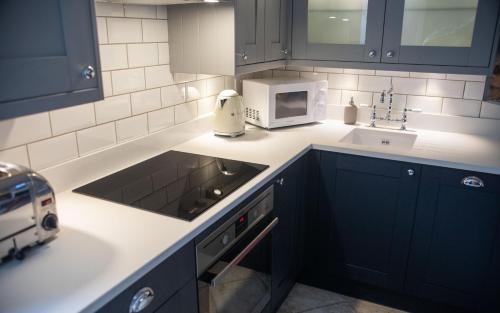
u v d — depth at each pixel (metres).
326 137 2.39
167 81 2.10
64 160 1.61
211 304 1.49
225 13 1.90
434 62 2.17
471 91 2.39
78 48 1.15
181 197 1.53
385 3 2.19
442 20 2.10
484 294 2.10
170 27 2.05
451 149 2.16
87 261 1.11
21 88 1.02
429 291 2.22
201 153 2.08
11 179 1.09
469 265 2.09
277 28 2.36
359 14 2.28
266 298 1.99
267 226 1.83
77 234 1.25
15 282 1.02
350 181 2.25
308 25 2.42
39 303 0.95
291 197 2.13
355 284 2.43
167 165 1.90
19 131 1.43
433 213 2.10
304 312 2.29
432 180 2.05
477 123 2.42
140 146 1.96
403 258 2.24
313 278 2.54
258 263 1.84
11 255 1.10
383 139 2.57
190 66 2.05
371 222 2.26
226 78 2.57
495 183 1.92
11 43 0.98
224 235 1.50
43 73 1.06
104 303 1.00
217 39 1.96
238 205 1.58
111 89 1.78
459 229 2.06
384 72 2.58
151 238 1.23
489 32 2.02
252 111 2.56
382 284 2.33
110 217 1.37
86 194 1.56
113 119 1.81
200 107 2.37
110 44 1.74
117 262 1.11
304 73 2.85
